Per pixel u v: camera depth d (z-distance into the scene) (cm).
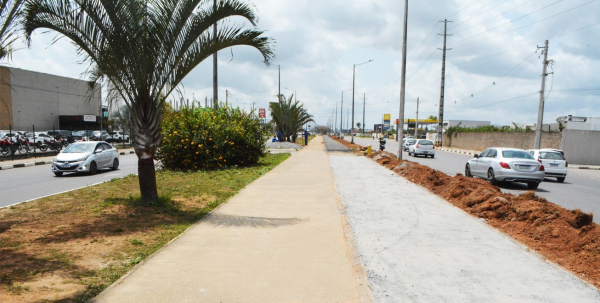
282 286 431
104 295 399
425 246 593
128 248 564
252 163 2053
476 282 454
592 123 4416
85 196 1009
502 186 1452
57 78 5578
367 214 815
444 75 4797
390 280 459
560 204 1080
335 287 431
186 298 395
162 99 888
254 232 655
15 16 638
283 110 4662
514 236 660
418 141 3362
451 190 1055
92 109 6369
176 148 1747
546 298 412
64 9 764
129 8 809
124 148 3816
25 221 726
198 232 652
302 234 646
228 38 883
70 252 543
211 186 1209
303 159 2395
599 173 2266
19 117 4897
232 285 431
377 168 1855
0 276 448
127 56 808
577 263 518
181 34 863
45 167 2050
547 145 3288
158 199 906
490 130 4594
